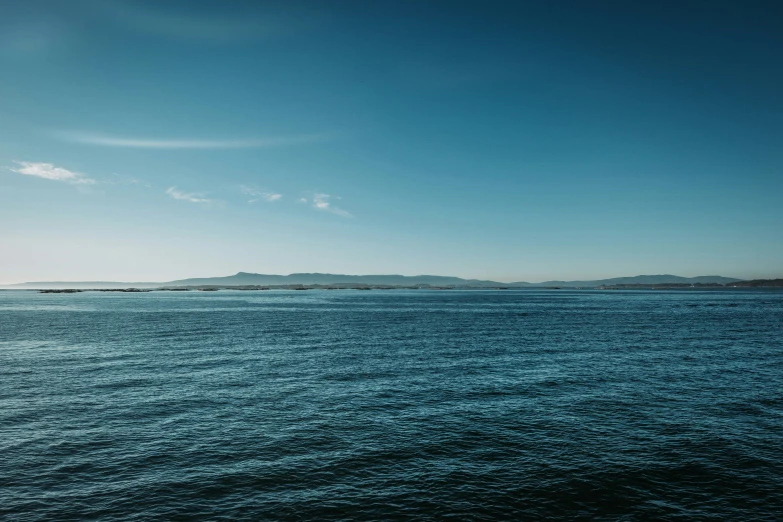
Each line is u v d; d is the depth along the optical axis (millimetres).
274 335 61219
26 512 14625
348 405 26422
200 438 21031
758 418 24172
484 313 108750
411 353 45188
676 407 26109
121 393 28984
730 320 85750
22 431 21844
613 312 111375
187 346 50250
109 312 114375
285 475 17281
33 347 49469
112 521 14180
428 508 14992
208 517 14414
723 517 14586
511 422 23391
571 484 16625
